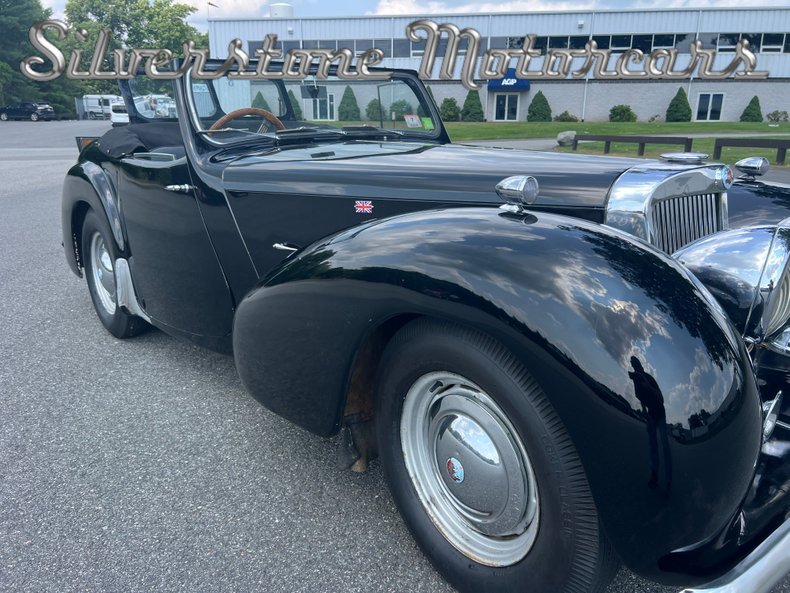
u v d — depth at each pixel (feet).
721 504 4.67
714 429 4.61
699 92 119.44
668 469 4.55
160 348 12.36
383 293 5.59
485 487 5.68
